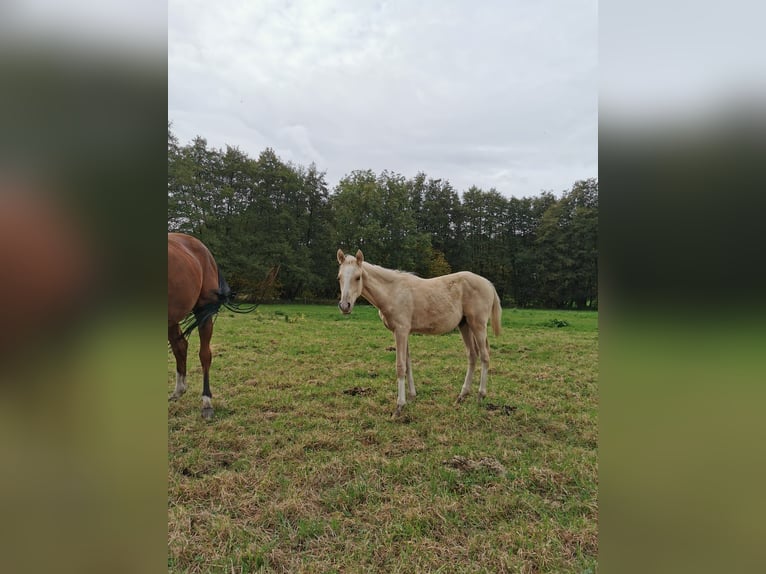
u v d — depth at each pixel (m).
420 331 4.26
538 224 18.56
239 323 9.47
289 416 3.68
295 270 18.23
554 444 3.10
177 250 3.30
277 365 5.64
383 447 3.04
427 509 2.22
